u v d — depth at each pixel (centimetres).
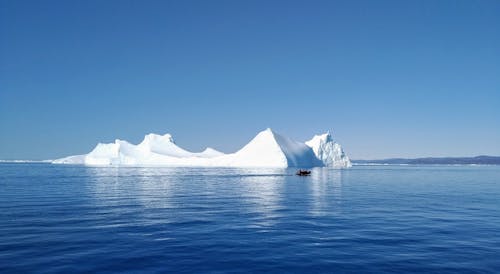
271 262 1554
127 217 2709
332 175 10581
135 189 5341
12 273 1388
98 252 1686
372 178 9412
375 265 1523
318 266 1505
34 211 2995
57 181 7194
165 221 2541
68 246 1795
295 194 4675
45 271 1413
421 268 1490
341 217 2784
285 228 2308
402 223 2534
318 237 2050
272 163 17300
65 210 3062
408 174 12862
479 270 1471
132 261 1552
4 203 3538
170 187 5769
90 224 2403
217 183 6794
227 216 2795
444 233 2188
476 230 2289
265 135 18900
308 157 18962
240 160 18725
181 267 1477
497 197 4459
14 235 2045
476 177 10606
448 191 5422
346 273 1420
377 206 3475
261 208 3275
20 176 9212
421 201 3953
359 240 1978
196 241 1927
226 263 1534
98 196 4269
